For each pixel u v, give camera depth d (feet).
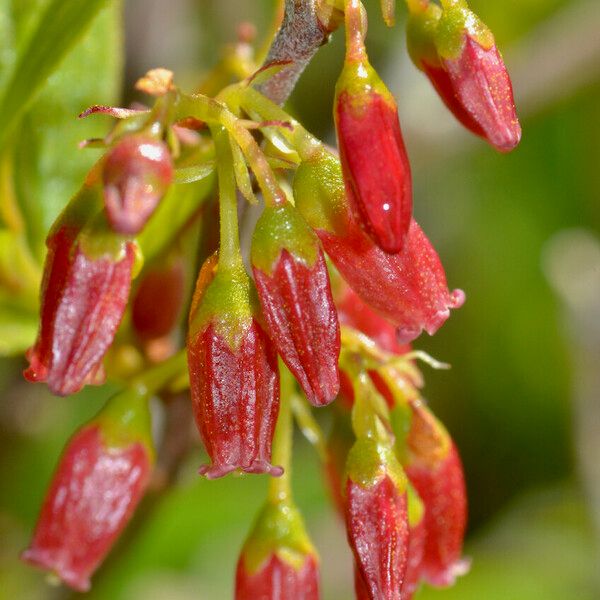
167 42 0.47
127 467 0.31
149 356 0.33
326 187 0.28
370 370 0.31
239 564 0.31
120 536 0.34
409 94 0.47
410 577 0.31
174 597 0.44
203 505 0.47
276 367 0.29
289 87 0.29
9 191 0.35
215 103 0.28
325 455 0.32
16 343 0.35
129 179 0.27
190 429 0.33
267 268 0.28
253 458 0.28
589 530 0.48
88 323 0.28
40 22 0.32
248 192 0.28
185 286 0.33
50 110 0.35
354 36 0.28
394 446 0.31
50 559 0.30
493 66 0.29
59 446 0.47
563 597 0.46
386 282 0.29
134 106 0.31
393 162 0.28
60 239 0.28
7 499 0.46
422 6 0.29
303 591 0.31
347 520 0.30
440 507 0.31
